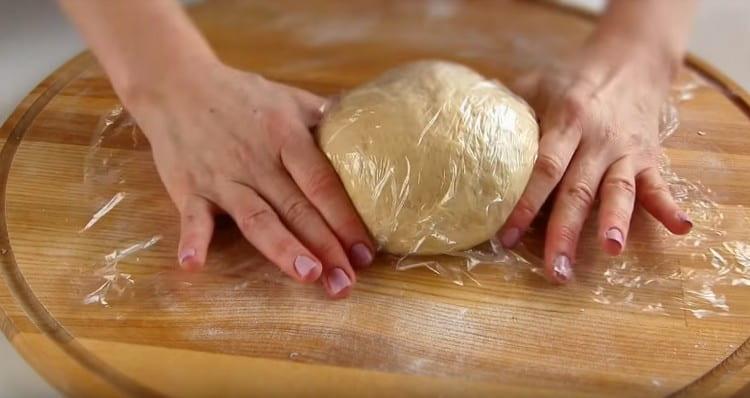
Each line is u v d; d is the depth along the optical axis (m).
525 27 0.72
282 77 0.65
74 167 0.57
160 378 0.46
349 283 0.50
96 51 0.59
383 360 0.47
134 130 0.60
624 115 0.58
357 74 0.66
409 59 0.68
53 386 0.46
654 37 0.64
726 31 0.76
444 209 0.50
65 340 0.47
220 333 0.48
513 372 0.47
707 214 0.56
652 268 0.52
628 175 0.55
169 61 0.57
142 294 0.50
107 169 0.57
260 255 0.52
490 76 0.66
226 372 0.46
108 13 0.58
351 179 0.51
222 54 0.67
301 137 0.53
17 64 0.66
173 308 0.49
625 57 0.62
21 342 0.47
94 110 0.61
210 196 0.53
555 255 0.51
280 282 0.51
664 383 0.47
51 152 0.58
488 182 0.51
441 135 0.51
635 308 0.50
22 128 0.59
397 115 0.51
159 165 0.55
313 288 0.51
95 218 0.54
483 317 0.50
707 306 0.51
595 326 0.49
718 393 0.46
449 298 0.51
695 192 0.57
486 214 0.51
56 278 0.50
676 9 0.66
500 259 0.53
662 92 0.62
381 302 0.50
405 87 0.53
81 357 0.46
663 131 0.61
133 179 0.57
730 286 0.52
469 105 0.52
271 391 0.46
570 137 0.55
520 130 0.53
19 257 0.51
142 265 0.52
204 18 0.71
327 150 0.53
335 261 0.50
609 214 0.52
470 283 0.51
